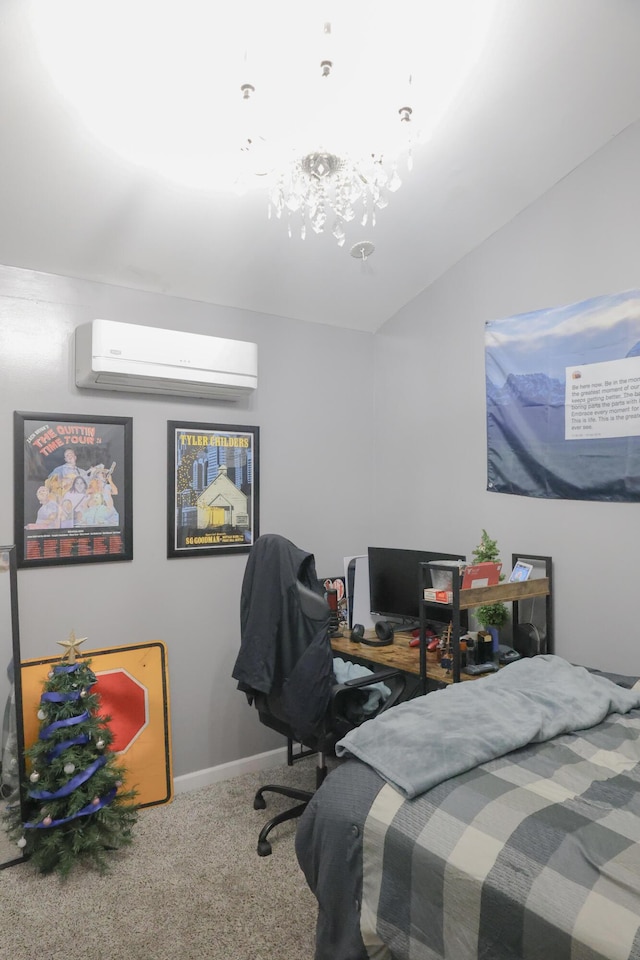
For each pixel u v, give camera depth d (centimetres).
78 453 261
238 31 169
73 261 252
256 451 311
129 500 273
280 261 280
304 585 231
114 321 258
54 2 158
